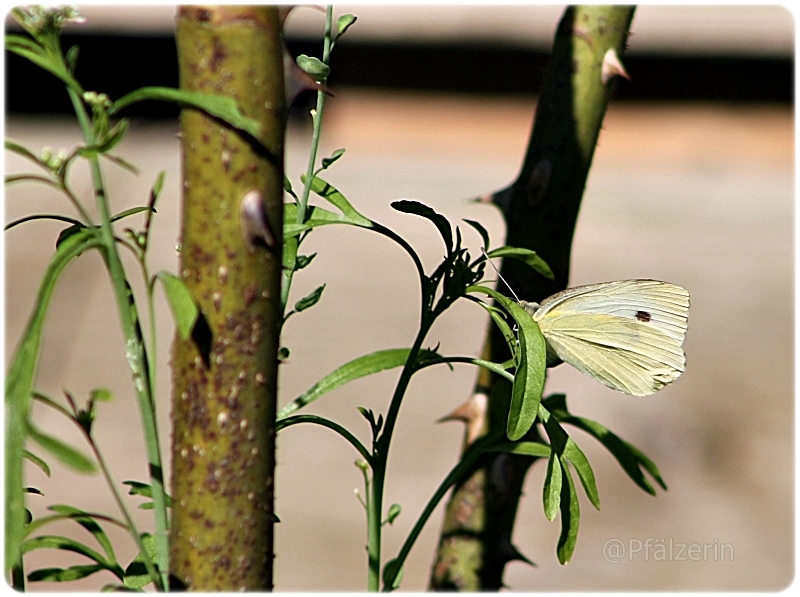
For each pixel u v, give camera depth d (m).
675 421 6.52
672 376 3.29
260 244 1.60
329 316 7.20
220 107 1.52
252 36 1.54
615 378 3.27
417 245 8.19
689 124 9.48
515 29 9.16
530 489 6.03
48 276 1.54
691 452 6.23
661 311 3.26
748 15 9.11
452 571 2.79
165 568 1.73
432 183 8.66
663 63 9.35
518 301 2.78
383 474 2.12
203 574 1.66
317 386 2.20
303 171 8.55
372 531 2.15
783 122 9.41
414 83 9.45
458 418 2.77
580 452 2.00
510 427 1.90
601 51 2.65
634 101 9.49
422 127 9.50
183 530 1.66
